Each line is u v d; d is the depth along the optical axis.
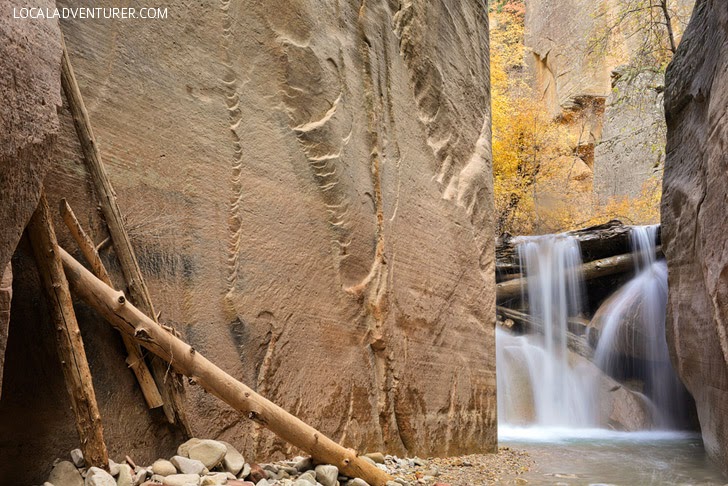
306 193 4.78
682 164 8.09
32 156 2.42
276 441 4.22
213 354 3.83
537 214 23.78
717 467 6.69
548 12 33.12
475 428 6.88
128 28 3.54
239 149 4.20
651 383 12.95
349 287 5.16
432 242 6.52
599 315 13.85
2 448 2.76
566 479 5.57
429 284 6.34
